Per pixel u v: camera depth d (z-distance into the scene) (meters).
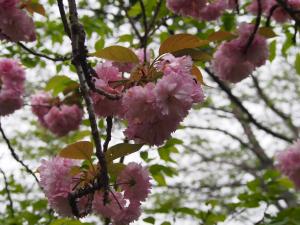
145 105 0.61
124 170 0.67
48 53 1.81
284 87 4.05
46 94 1.37
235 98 2.38
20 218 1.60
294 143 1.25
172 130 0.63
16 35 0.98
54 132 1.32
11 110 1.24
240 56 1.07
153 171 1.33
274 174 1.34
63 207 0.65
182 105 0.60
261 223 1.17
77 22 0.67
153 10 1.62
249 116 2.43
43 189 0.67
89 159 0.65
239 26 1.06
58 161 0.66
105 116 0.67
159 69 0.64
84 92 0.60
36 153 2.57
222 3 1.33
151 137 0.64
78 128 1.33
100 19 2.09
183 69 0.62
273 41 1.47
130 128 0.64
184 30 1.85
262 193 1.31
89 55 0.66
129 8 1.93
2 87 1.23
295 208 1.09
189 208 1.37
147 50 0.75
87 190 0.62
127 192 0.68
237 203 1.29
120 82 0.67
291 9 1.08
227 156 4.14
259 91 3.32
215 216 1.35
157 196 3.26
